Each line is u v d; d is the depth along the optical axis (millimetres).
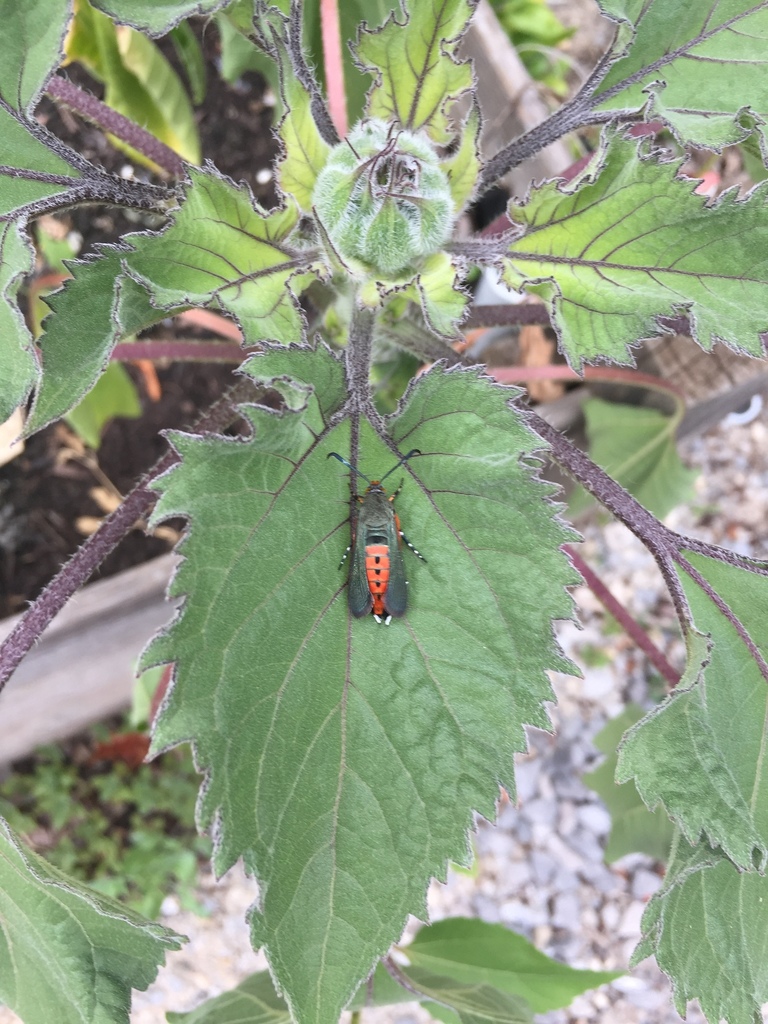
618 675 289
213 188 105
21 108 108
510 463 99
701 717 103
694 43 125
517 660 97
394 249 115
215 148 239
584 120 130
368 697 97
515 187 200
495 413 101
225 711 91
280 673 95
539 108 191
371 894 93
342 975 91
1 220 106
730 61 124
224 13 122
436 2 115
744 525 298
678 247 108
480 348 225
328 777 95
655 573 296
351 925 93
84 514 234
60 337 99
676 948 97
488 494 100
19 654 109
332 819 94
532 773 285
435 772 96
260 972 140
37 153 110
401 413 104
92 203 114
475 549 100
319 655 97
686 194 106
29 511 232
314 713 96
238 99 241
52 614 112
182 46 191
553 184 114
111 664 203
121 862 248
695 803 96
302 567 98
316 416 102
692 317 105
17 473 231
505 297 206
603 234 113
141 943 98
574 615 96
